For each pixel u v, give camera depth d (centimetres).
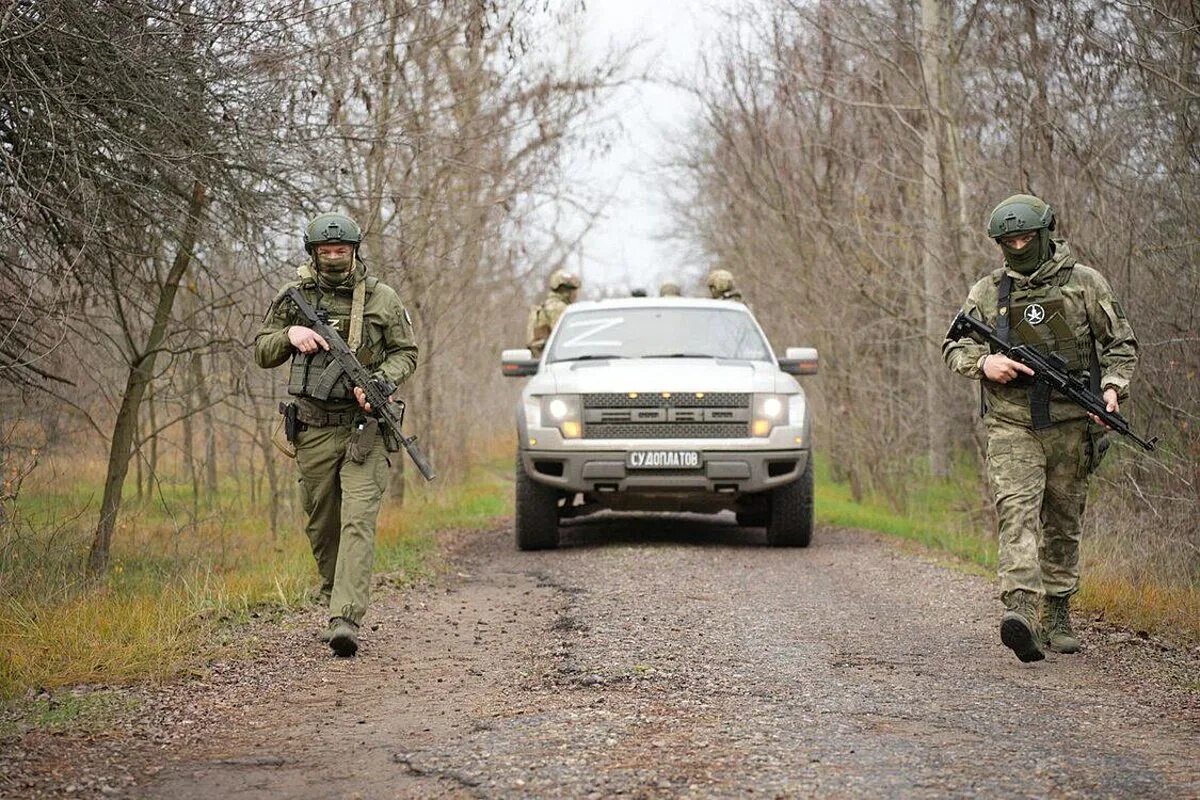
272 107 838
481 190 1395
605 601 816
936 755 444
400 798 412
